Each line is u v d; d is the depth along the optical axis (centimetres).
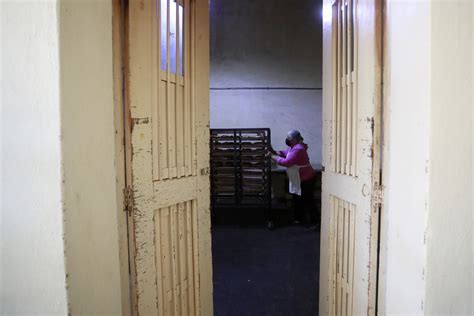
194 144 180
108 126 125
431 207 109
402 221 124
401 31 121
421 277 112
